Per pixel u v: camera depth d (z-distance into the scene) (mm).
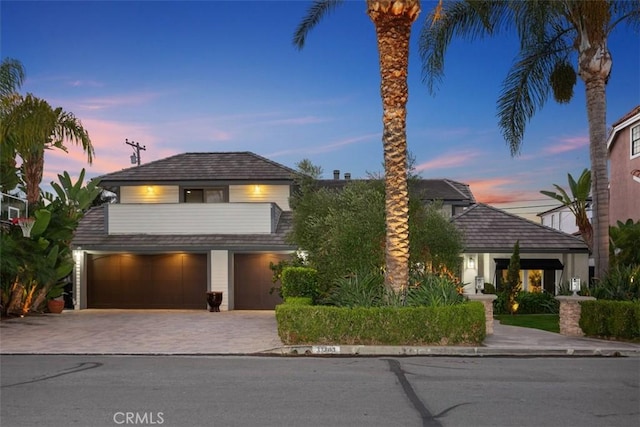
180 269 23609
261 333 14477
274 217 23766
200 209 23641
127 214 23703
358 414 6852
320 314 11906
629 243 19438
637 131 24609
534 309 20672
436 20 17453
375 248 14422
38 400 7543
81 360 10797
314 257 16594
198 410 7012
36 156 21047
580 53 17078
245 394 7859
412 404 7328
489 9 17609
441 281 13516
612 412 6969
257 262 23547
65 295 23328
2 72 18656
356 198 15234
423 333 11805
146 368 9898
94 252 23672
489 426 6387
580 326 13641
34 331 15141
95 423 6480
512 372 9492
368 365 10164
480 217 24359
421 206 15625
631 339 12562
